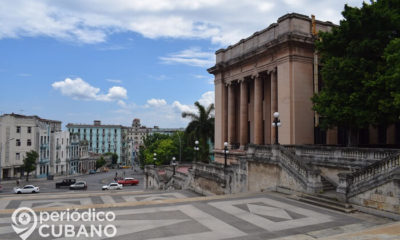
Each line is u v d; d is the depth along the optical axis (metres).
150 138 91.81
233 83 37.12
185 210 14.89
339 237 10.09
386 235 10.17
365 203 14.40
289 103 27.00
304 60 27.59
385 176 13.55
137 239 10.62
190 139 42.38
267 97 33.25
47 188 50.50
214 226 12.25
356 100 19.00
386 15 18.67
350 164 17.77
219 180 27.11
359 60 19.44
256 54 31.25
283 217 13.62
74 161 89.50
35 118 66.62
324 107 20.81
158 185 43.69
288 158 19.61
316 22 28.70
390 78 16.62
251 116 36.12
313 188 17.34
